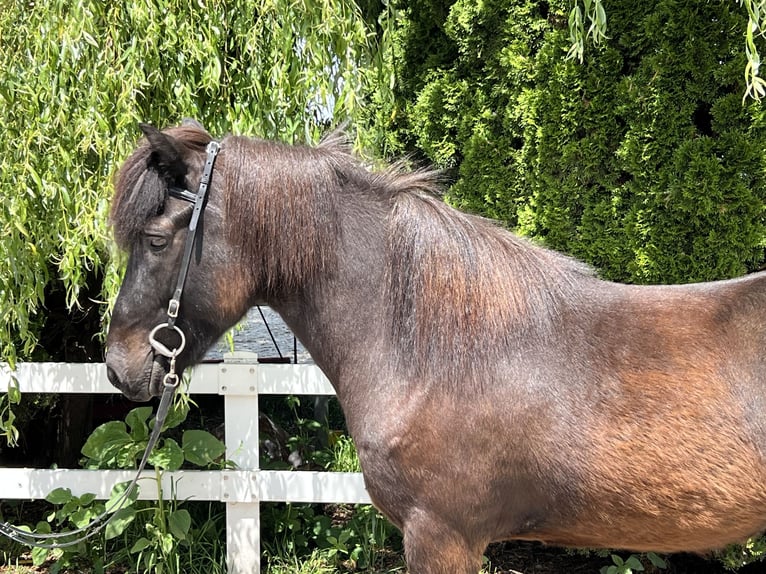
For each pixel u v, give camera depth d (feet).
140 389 5.98
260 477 9.89
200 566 10.11
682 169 8.50
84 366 10.02
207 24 8.55
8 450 13.88
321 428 13.38
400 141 11.52
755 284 5.62
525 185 9.87
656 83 8.60
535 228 9.64
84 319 12.85
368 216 6.05
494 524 5.89
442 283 5.79
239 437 9.98
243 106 9.07
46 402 12.56
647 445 5.31
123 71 8.04
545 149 9.35
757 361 5.26
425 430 5.68
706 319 5.56
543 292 5.82
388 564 10.49
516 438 5.59
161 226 5.73
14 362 9.11
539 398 5.55
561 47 9.12
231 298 5.95
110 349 5.99
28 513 12.33
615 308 5.77
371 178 6.19
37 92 8.21
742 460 5.16
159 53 8.62
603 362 5.56
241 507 10.00
